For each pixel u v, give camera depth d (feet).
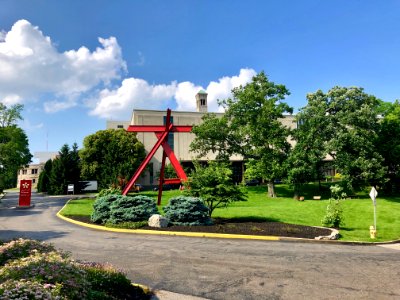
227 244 45.01
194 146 142.00
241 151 142.41
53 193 174.50
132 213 61.11
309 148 127.85
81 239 48.93
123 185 141.69
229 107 141.49
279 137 130.31
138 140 183.11
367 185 127.54
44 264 18.54
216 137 137.80
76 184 180.34
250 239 49.42
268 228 55.88
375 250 44.78
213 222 63.62
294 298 23.79
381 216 80.18
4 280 16.39
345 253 41.14
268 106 129.80
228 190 62.28
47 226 64.39
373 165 118.62
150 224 57.77
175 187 180.65
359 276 29.81
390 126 135.54
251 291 25.20
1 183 145.18
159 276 28.91
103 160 171.22
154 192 149.38
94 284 19.89
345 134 120.16
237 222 64.49
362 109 121.90
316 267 32.94
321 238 50.26
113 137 174.40
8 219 77.41
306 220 71.67
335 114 128.77
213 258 36.24
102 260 34.86
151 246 43.21
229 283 27.12
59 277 17.19
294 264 34.04
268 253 39.45
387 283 27.71
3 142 142.51
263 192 141.79
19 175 324.39
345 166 120.57
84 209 90.12
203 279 28.14
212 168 67.05
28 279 16.28
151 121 196.13
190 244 44.78
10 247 26.12
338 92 129.29
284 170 125.90
